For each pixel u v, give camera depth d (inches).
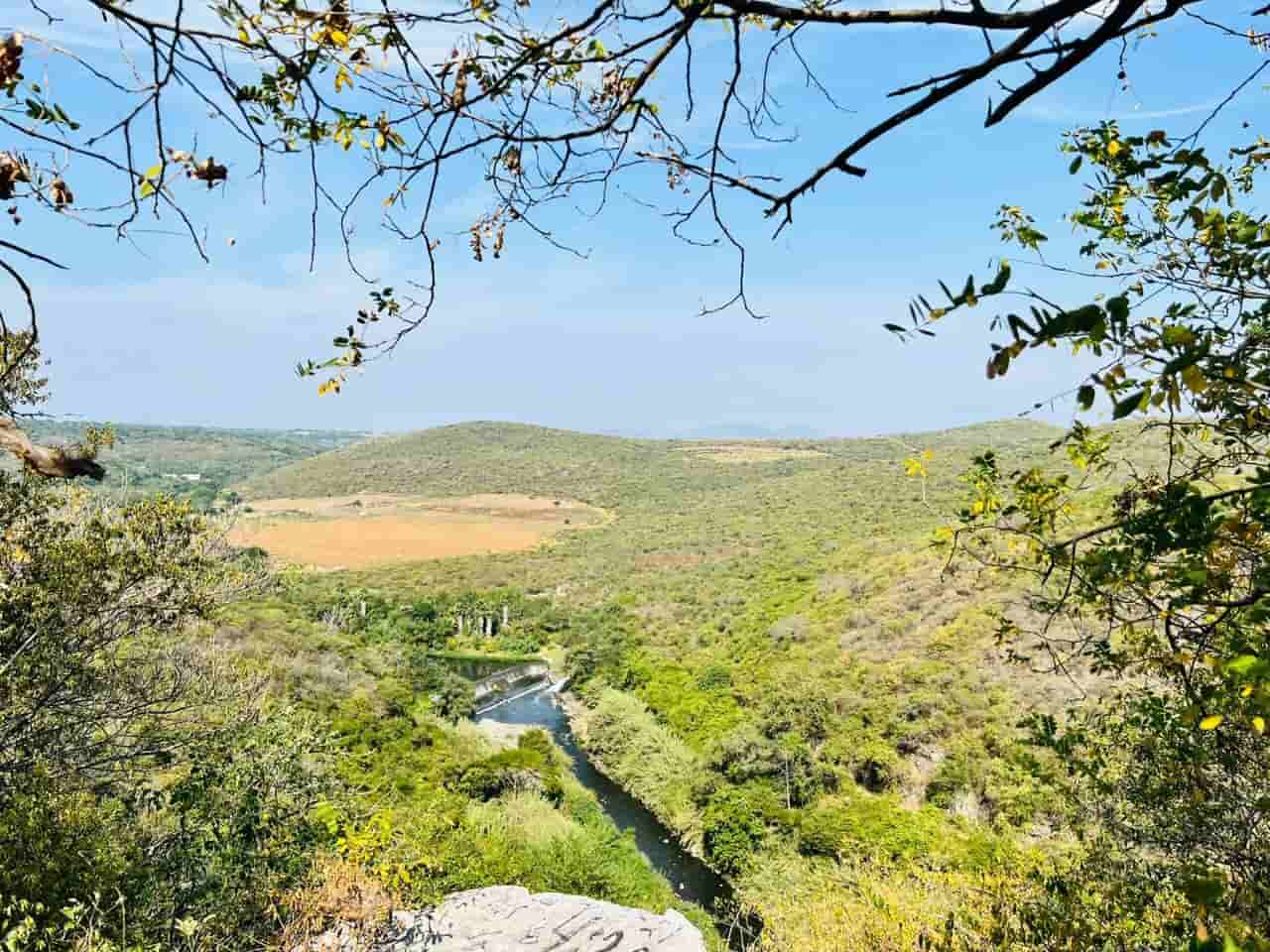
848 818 839.1
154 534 275.7
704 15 51.3
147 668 305.9
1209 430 87.5
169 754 298.2
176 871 256.8
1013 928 181.0
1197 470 83.5
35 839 215.9
